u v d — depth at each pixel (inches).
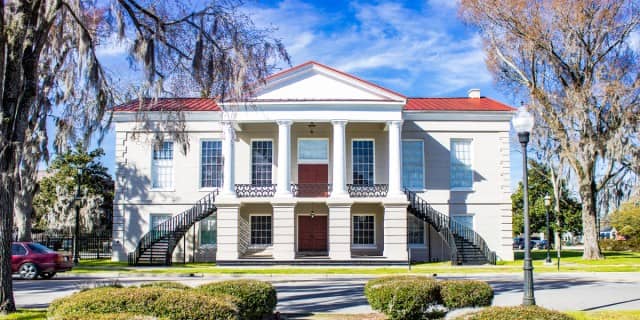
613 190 1505.9
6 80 464.1
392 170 1219.2
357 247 1306.6
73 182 1798.7
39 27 486.6
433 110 1336.1
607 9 1259.8
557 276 976.9
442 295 435.5
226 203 1200.2
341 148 1217.4
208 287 425.1
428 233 1311.5
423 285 431.2
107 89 574.9
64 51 570.9
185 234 1294.3
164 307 310.5
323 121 1227.2
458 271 1041.5
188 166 1322.6
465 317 315.9
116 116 1330.0
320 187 1301.7
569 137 1309.1
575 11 1259.8
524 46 1320.1
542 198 2357.3
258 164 1323.8
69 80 578.9
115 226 1316.4
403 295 422.6
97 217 1833.2
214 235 1310.3
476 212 1328.7
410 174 1328.7
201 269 1085.1
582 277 962.7
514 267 1121.4
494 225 1327.5
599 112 1275.8
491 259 1214.9
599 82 1251.8
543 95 1312.7
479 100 1462.8
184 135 621.0
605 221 2504.9
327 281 885.8
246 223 1278.3
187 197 1314.0
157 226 1274.6
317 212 1305.4
